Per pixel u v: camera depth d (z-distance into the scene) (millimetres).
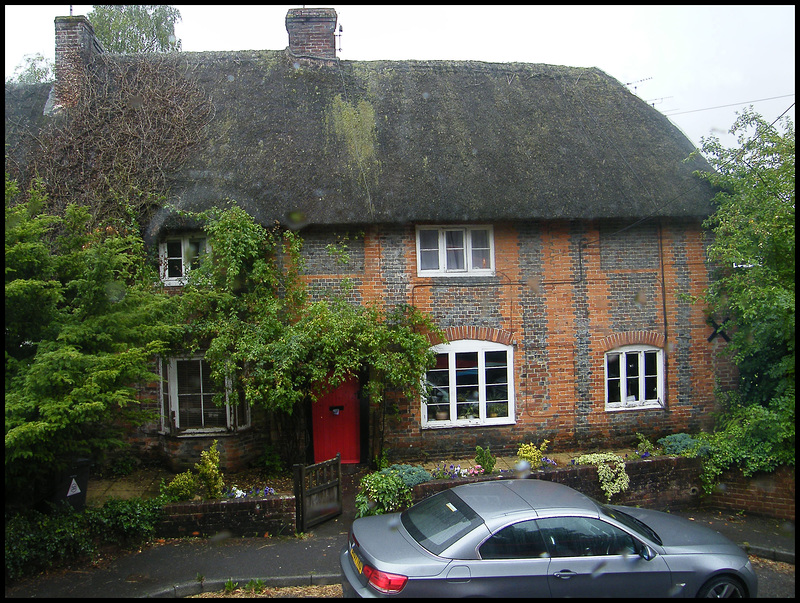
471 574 4723
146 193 9945
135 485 9289
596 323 10891
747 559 5531
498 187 10422
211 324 9031
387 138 11094
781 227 8508
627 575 5047
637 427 10961
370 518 5773
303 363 8773
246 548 7062
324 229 10234
